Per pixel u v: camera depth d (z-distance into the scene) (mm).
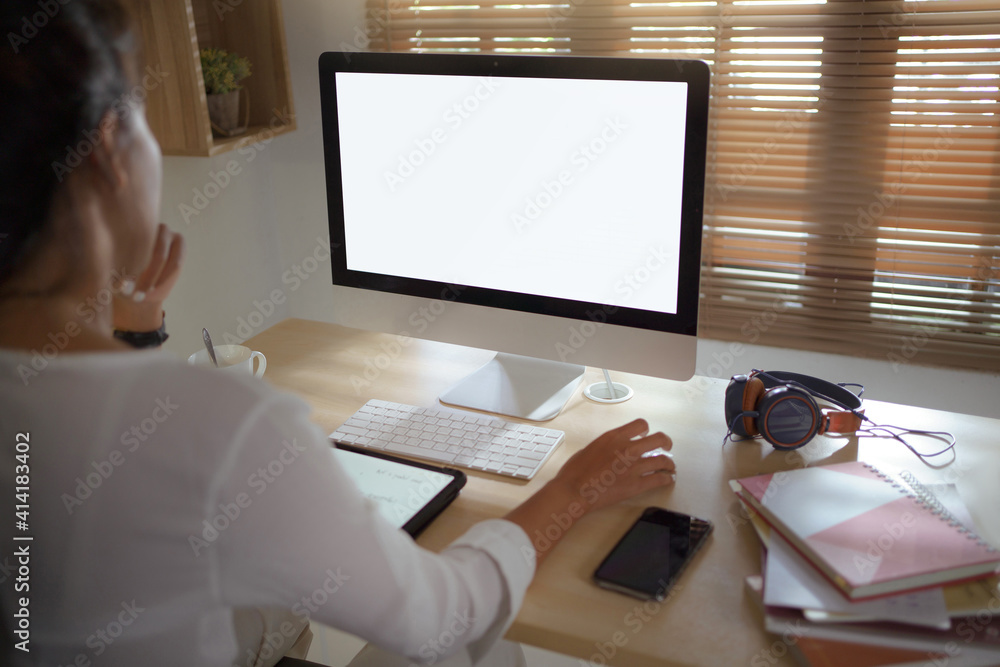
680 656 706
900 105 1715
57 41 509
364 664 1035
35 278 552
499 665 984
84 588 583
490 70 1077
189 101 1609
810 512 831
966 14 1619
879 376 1924
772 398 1014
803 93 1787
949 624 692
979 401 1854
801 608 715
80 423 544
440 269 1203
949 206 1733
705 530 872
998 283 1765
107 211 563
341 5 2090
